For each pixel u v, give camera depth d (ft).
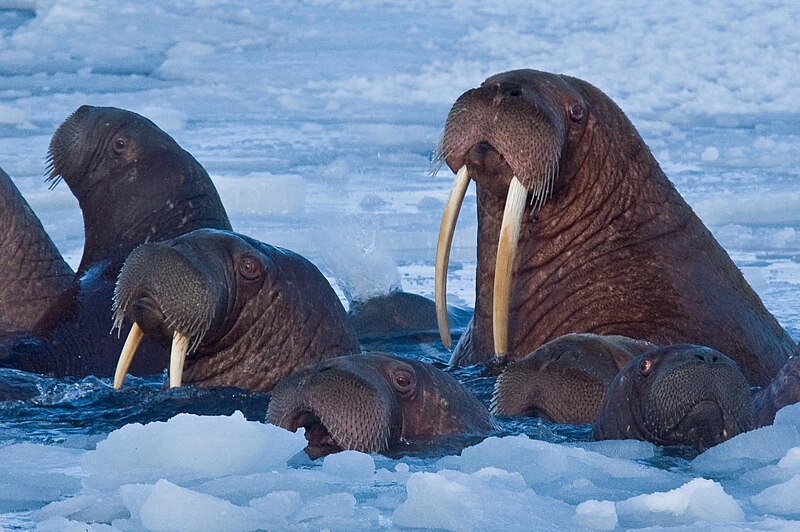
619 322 48.08
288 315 44.11
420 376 34.63
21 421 41.65
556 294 48.65
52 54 150.71
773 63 148.15
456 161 45.34
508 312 46.88
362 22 174.91
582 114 47.75
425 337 62.08
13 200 57.11
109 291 53.36
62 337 52.44
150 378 49.24
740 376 34.09
